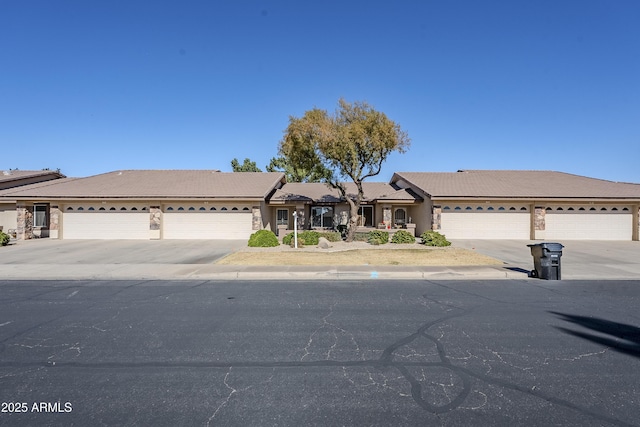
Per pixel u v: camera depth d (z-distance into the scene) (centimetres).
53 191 2464
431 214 2445
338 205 2848
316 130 1920
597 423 340
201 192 2480
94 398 388
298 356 500
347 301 812
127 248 1891
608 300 826
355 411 360
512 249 1847
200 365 471
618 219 2406
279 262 1370
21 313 718
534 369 455
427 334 588
